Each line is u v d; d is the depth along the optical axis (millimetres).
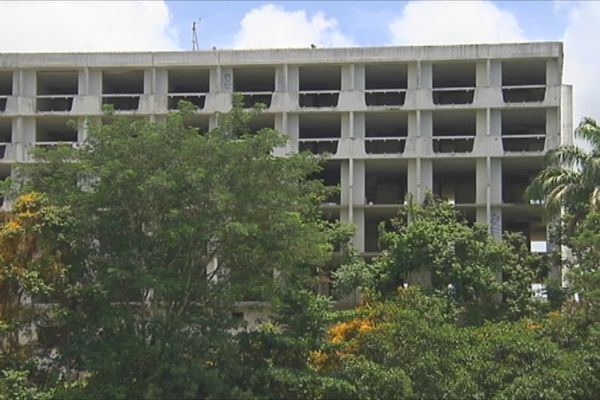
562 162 100938
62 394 61656
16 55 125000
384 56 122188
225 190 63406
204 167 64812
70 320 64188
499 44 121375
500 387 66438
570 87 125938
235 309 74000
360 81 123688
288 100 122875
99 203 64438
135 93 131750
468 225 119250
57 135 130875
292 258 65750
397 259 103812
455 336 69188
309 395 66000
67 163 65875
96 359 62562
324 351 68938
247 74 127125
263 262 65562
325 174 128625
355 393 65000
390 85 129625
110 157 64438
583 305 76062
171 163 64688
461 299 101188
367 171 127812
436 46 121688
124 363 63094
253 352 67750
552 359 67750
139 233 65125
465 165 124188
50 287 63344
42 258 64438
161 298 65750
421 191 120375
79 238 65188
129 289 64938
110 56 124688
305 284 74312
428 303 73375
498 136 120688
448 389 65500
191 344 64000
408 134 122812
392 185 130750
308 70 125750
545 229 123438
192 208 64625
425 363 65875
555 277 108312
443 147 124562
